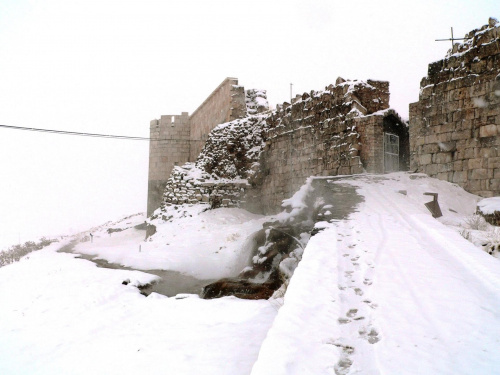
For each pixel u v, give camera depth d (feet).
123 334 24.39
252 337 20.26
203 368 17.04
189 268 48.16
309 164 68.54
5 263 67.51
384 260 20.80
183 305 29.09
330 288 17.48
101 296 34.17
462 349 11.44
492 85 42.09
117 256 57.26
